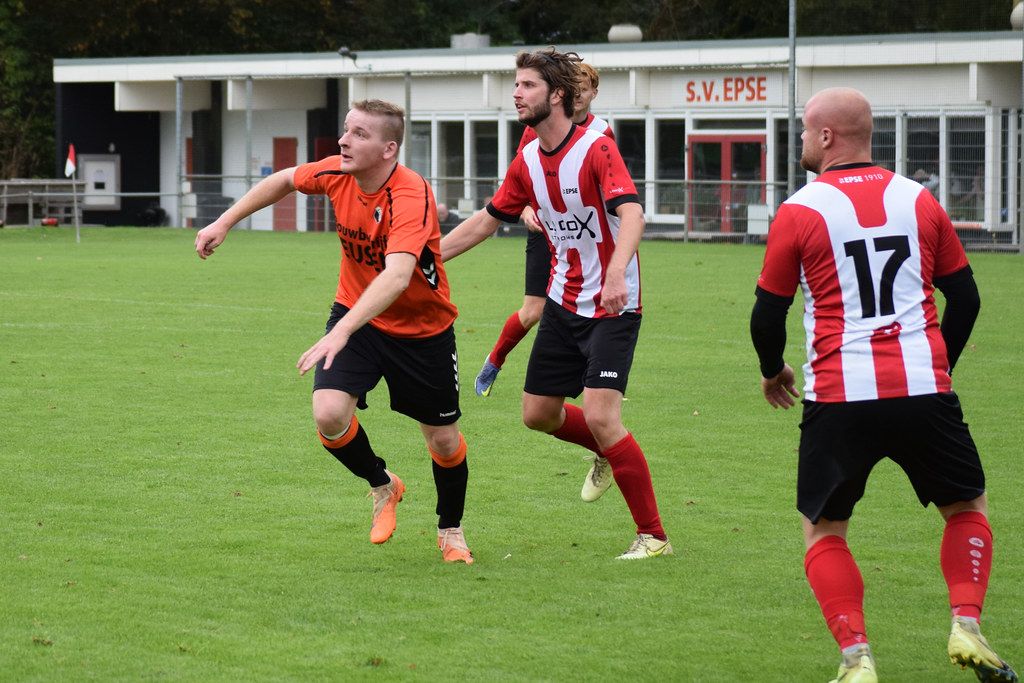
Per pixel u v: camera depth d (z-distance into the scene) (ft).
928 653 30.04
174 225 271.49
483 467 50.90
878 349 27.66
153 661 28.68
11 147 320.29
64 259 161.89
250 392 67.26
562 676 28.14
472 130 227.61
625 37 224.12
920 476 28.60
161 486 46.62
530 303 49.83
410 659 29.09
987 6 205.67
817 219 28.04
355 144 34.47
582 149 37.91
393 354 36.45
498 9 359.25
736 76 203.41
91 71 257.55
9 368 74.33
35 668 28.12
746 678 28.19
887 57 187.93
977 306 29.12
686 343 88.69
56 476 47.91
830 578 27.63
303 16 333.21
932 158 186.80
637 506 38.06
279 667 28.45
